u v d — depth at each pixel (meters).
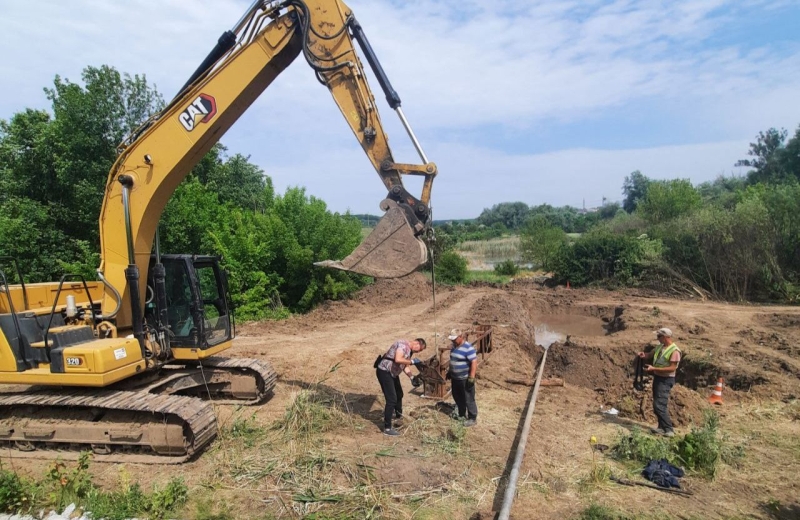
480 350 11.66
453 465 6.39
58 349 6.43
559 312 21.08
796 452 7.23
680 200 32.38
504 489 5.91
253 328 16.64
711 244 21.89
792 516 5.54
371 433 7.38
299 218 21.61
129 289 7.07
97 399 6.63
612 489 6.01
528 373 11.22
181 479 5.83
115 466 6.48
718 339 13.27
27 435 6.82
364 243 6.35
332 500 5.45
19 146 20.20
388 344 13.95
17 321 6.55
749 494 6.02
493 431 7.66
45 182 19.92
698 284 22.52
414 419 7.88
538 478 6.19
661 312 16.97
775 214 20.78
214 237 18.75
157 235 7.43
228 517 5.22
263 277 19.75
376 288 22.80
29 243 18.23
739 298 20.95
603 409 8.97
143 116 18.89
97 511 5.24
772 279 20.56
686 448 6.68
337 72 6.73
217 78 6.84
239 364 8.72
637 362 8.87
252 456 6.52
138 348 6.98
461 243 50.25
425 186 6.56
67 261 18.69
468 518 5.29
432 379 9.16
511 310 17.94
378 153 6.71
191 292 7.66
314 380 10.31
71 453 6.80
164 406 6.45
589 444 7.36
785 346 12.41
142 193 6.93
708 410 7.98
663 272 23.84
